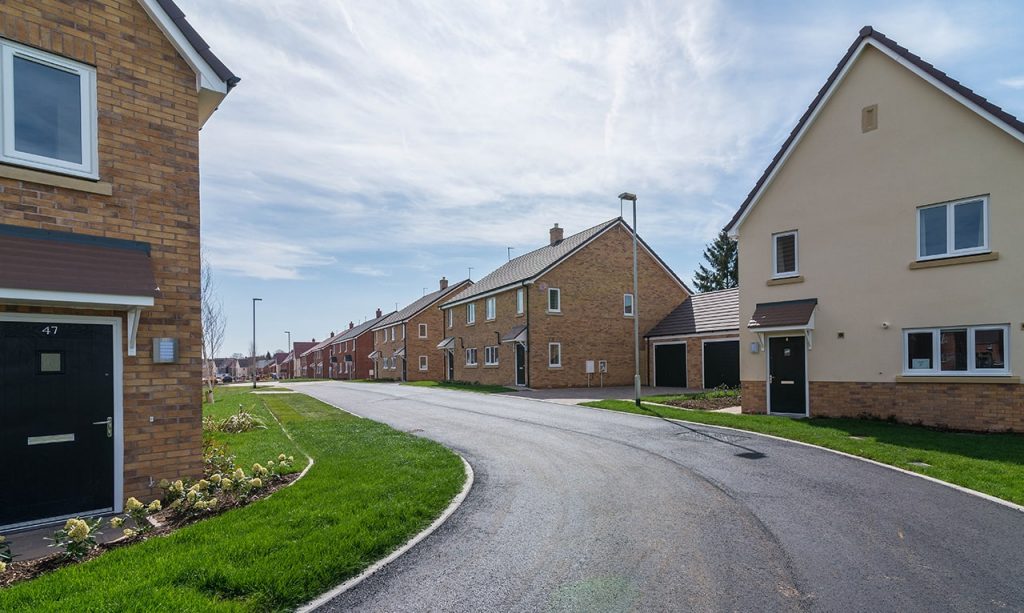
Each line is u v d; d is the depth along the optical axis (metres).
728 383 23.84
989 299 11.38
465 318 34.47
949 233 12.02
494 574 4.67
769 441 10.71
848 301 13.46
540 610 4.07
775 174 14.93
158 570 4.44
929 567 4.83
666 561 4.96
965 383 11.59
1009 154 11.24
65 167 6.30
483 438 11.41
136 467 6.57
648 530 5.75
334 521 5.75
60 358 6.12
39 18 6.21
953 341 11.93
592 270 28.38
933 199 12.22
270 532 5.35
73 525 4.87
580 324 27.72
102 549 5.16
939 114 12.21
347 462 8.72
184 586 4.20
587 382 27.61
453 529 5.76
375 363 56.19
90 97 6.53
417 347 45.22
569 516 6.20
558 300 27.19
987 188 11.48
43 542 5.49
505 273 33.50
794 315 14.00
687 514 6.27
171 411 6.88
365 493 6.80
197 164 7.35
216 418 14.98
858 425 12.27
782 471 8.25
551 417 14.64
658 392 22.86
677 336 26.38
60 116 6.33
